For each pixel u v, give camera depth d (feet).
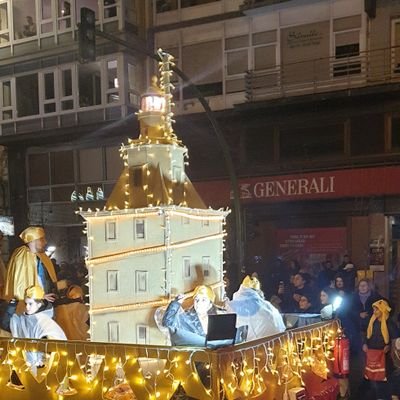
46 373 13.50
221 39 64.44
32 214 74.79
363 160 54.85
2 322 16.89
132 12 68.49
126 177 16.14
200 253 16.11
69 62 71.10
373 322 25.62
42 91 72.90
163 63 17.51
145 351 12.07
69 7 71.26
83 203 71.41
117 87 68.28
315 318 19.19
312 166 57.06
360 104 55.26
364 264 54.13
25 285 17.15
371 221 54.08
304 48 59.82
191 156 64.59
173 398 12.61
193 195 16.62
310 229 57.16
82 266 53.11
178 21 66.95
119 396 13.08
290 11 60.29
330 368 18.53
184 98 66.08
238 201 38.70
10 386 14.05
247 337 14.62
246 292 16.62
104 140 70.08
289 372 14.78
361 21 56.90
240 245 38.52
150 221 14.99
